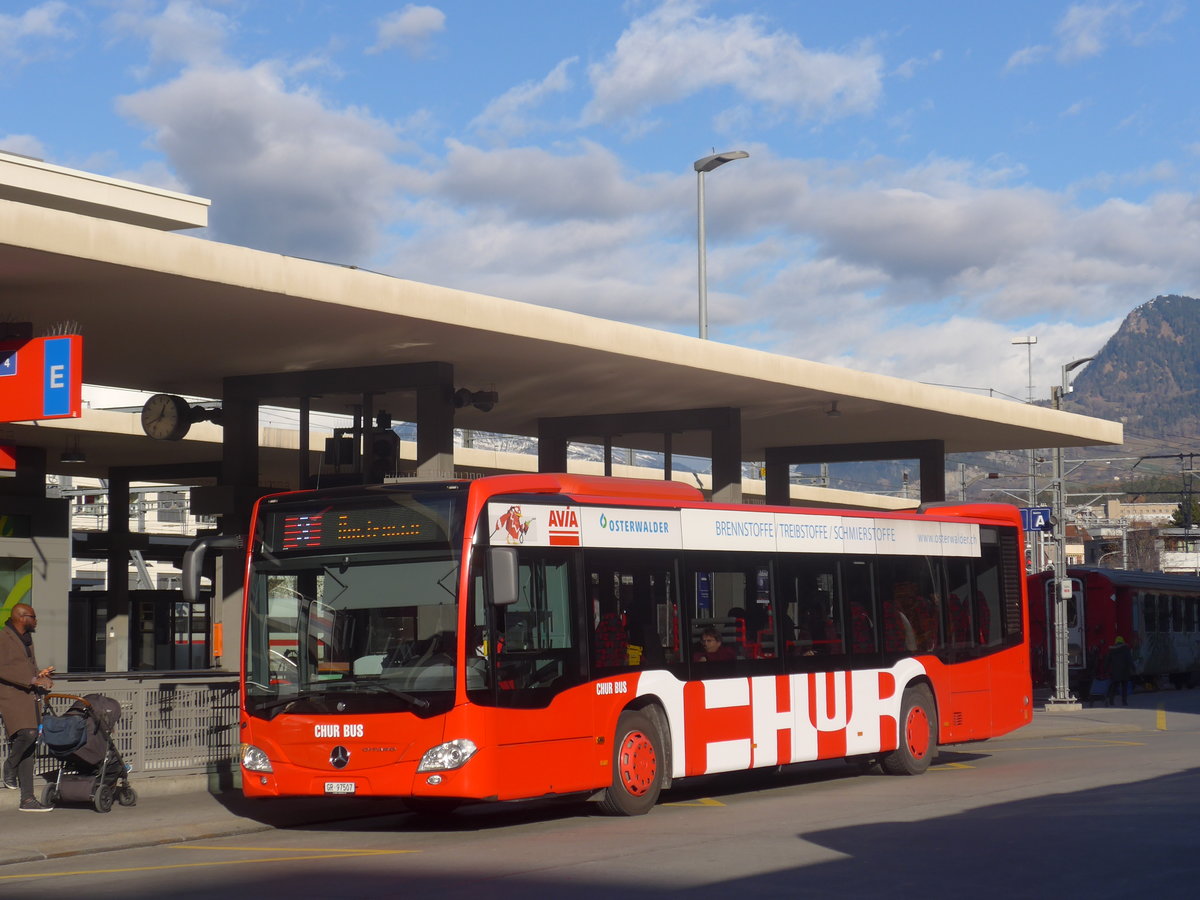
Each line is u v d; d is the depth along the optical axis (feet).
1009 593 68.13
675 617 50.65
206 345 67.77
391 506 44.88
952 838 39.81
